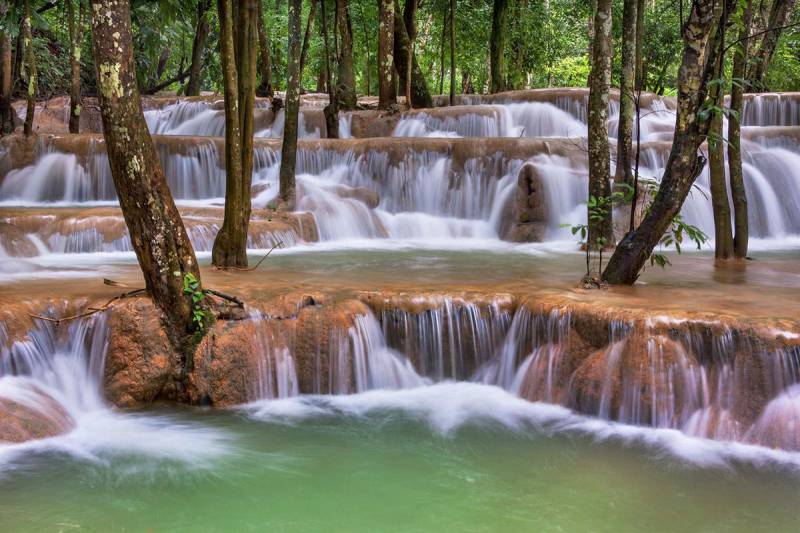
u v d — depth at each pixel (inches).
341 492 215.6
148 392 273.7
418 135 727.1
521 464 231.8
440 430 256.7
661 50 900.0
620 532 193.0
